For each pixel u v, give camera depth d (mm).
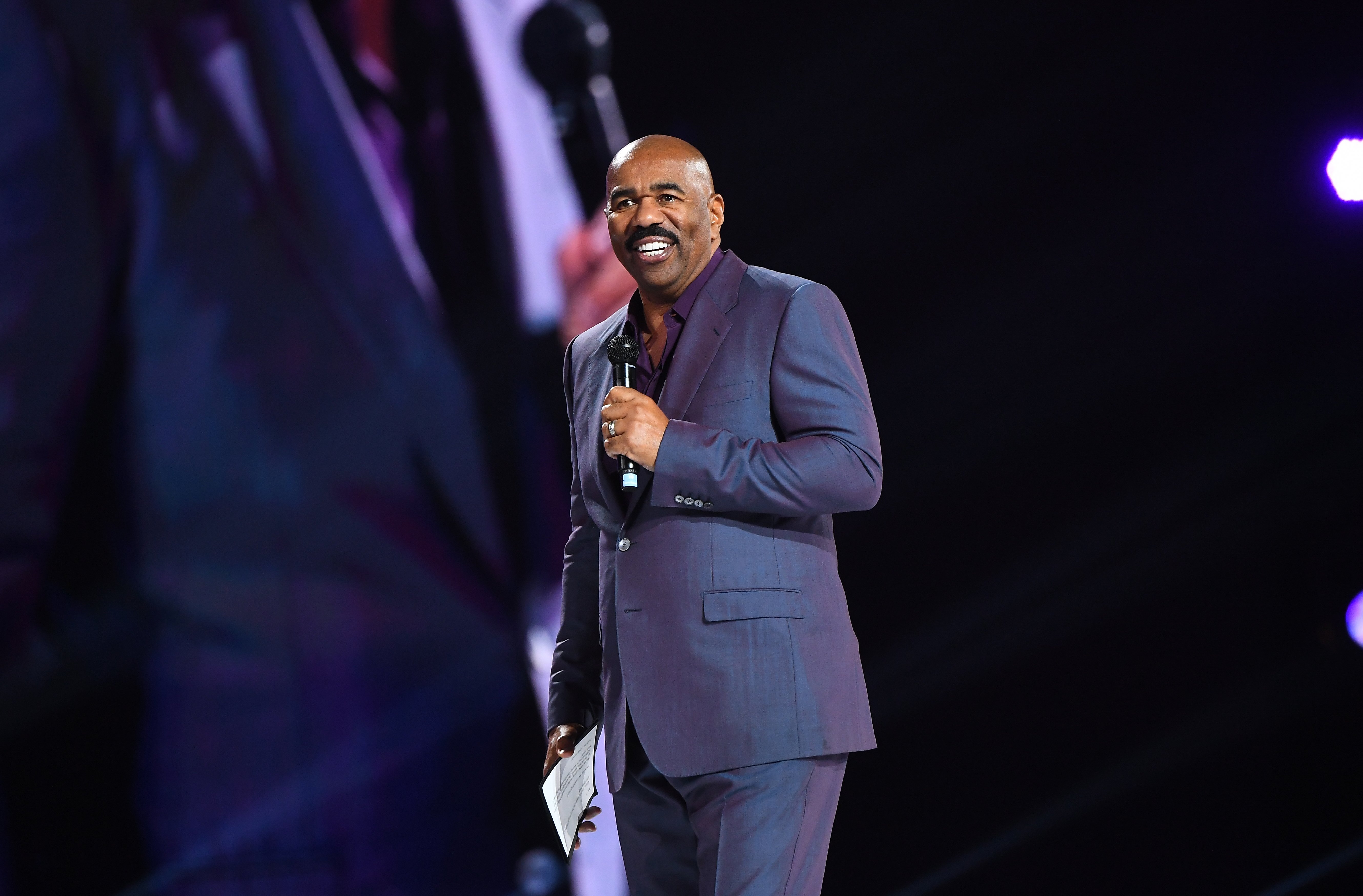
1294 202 14094
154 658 11438
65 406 11406
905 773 14273
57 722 11133
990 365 14445
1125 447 14391
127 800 11234
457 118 12828
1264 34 14156
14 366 11289
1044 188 14398
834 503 5762
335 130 12375
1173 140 14344
